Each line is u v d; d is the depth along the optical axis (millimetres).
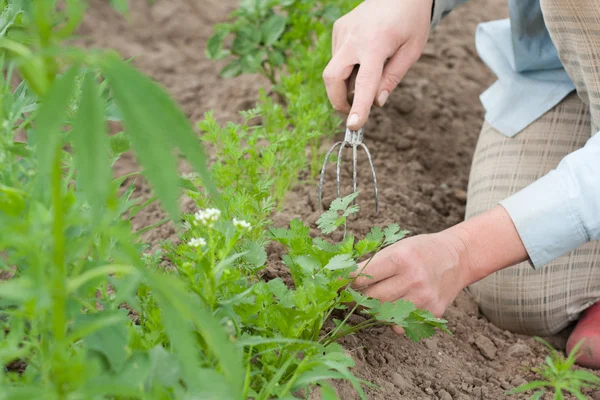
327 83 2246
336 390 1665
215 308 1453
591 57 2043
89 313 1384
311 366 1420
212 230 1548
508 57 2643
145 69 3822
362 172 2842
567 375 1491
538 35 2479
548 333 2348
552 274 2281
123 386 1108
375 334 2023
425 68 3658
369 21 2217
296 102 2658
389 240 1756
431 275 1826
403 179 2904
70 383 1163
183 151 983
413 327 1771
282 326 1529
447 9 2527
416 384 1892
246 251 1673
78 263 1248
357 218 2523
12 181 1322
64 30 1023
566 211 1846
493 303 2359
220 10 4406
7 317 1530
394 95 3336
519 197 1907
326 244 1747
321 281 1600
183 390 1293
